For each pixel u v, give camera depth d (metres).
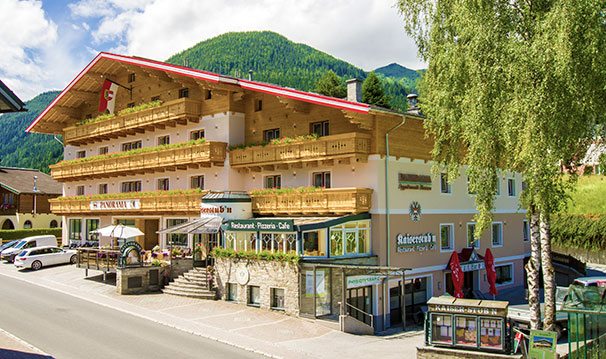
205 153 34.00
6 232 56.62
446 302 17.77
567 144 16.97
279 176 33.31
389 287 28.75
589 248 48.53
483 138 18.61
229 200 31.42
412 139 30.31
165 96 40.12
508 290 36.78
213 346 19.92
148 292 30.88
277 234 27.56
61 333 20.52
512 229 38.19
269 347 20.23
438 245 31.86
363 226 28.48
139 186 43.00
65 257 41.38
